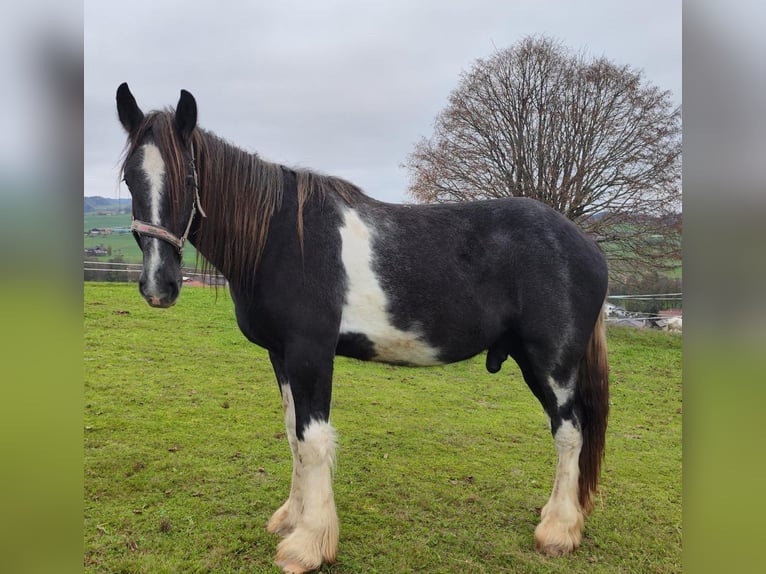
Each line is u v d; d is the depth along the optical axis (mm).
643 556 2494
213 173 2314
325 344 2293
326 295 2293
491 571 2328
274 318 2293
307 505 2312
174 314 8297
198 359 6102
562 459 2572
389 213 2525
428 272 2402
